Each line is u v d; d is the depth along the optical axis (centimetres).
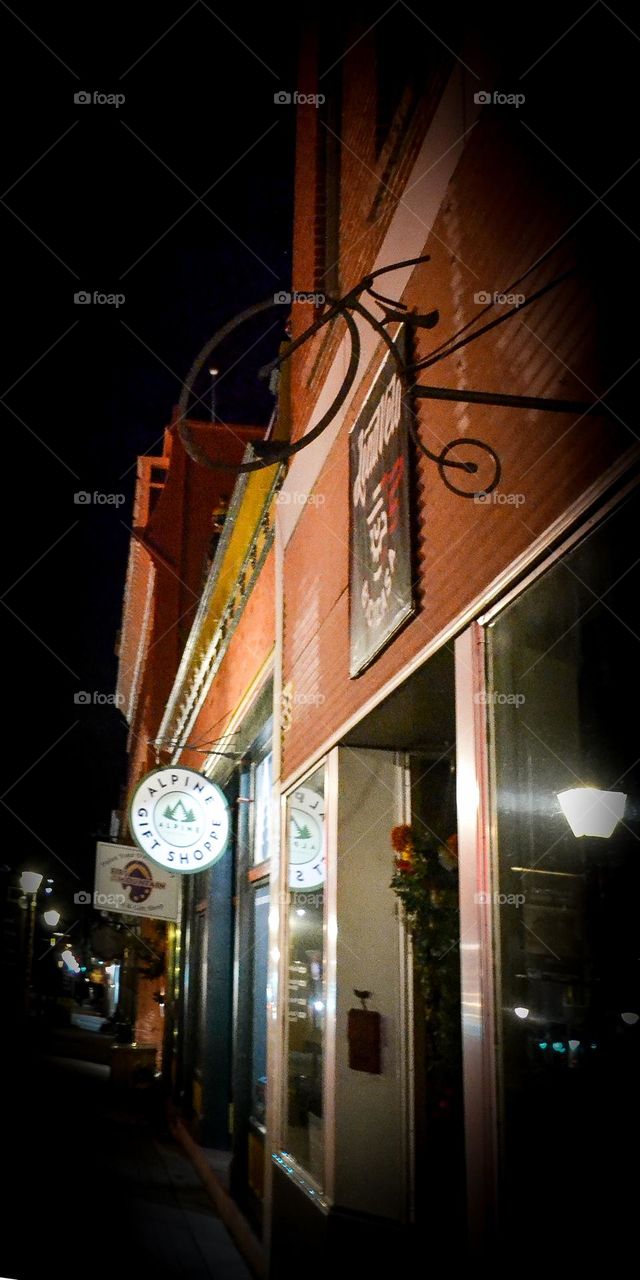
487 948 379
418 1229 575
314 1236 623
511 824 382
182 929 1647
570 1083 324
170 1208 1030
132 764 3181
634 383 297
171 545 2164
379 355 579
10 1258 795
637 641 312
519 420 385
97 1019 4753
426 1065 605
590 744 335
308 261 812
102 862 1588
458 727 425
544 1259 327
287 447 414
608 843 320
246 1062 1032
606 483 313
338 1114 609
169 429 2203
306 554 793
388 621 534
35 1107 1742
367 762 660
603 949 317
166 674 2144
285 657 868
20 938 3488
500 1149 357
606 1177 300
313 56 832
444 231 478
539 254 371
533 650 373
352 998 627
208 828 1180
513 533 385
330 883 649
